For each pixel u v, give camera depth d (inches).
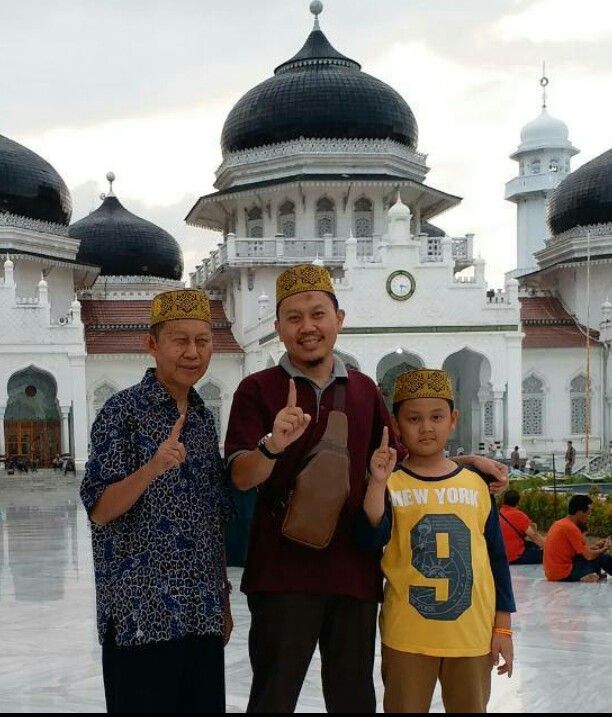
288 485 202.5
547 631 402.6
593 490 847.1
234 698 305.7
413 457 219.9
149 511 191.3
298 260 1934.1
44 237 2021.4
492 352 1636.3
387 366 1851.6
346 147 2017.7
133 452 194.9
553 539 543.5
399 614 209.5
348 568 203.8
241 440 201.9
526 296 2103.8
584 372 1888.5
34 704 299.3
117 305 2092.8
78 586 538.9
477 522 212.1
